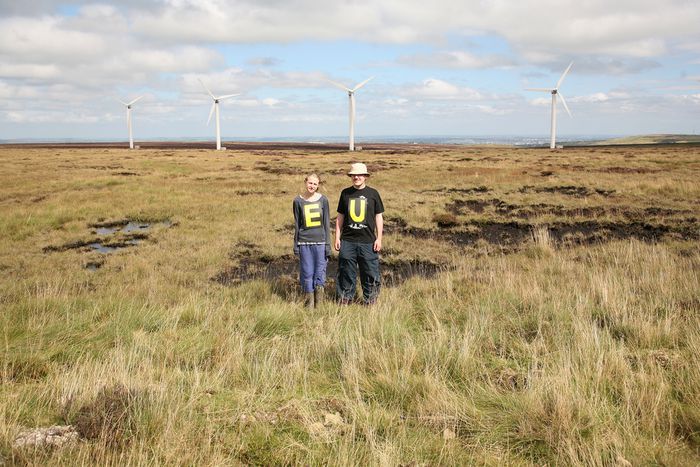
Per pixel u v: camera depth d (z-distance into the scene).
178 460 2.91
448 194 22.14
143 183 26.44
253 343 5.38
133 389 3.78
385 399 4.02
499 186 23.95
